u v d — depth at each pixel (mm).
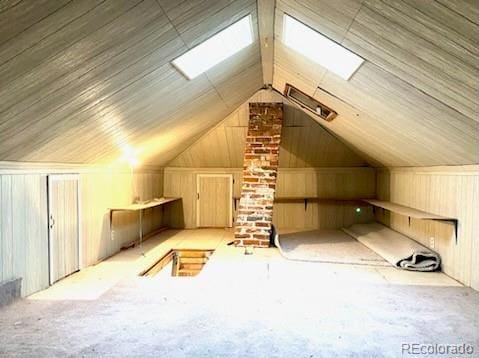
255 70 4488
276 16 3027
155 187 7027
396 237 5625
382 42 2383
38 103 2402
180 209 7551
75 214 4172
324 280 3898
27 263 3350
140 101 3383
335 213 7406
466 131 2891
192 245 5816
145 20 2223
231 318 2844
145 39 2432
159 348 2348
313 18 2686
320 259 4809
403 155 4773
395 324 2754
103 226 4875
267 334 2566
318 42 3049
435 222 4562
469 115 2611
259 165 5715
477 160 3383
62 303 3152
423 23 1955
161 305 3117
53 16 1769
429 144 3680
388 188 6539
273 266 4469
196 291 3494
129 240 5793
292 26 3043
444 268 4277
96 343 2410
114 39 2227
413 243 5023
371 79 3004
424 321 2814
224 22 2885
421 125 3301
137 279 3906
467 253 3791
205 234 6832
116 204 5289
